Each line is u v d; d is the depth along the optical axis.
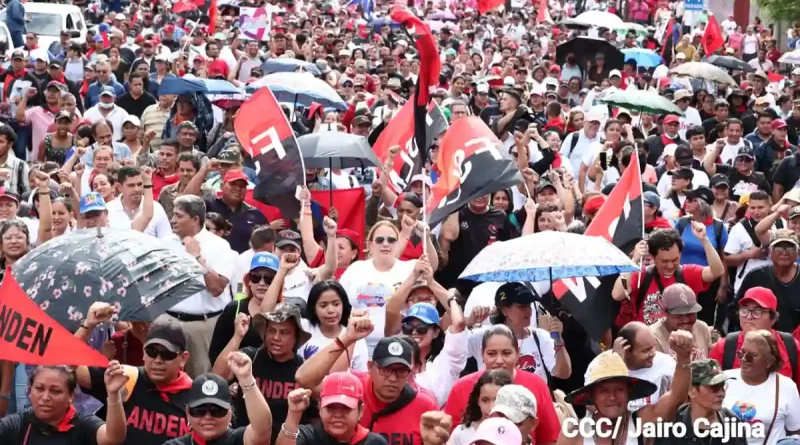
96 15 38.56
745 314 10.20
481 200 13.16
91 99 22.42
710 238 13.83
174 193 13.73
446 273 13.23
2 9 35.41
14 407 9.70
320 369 8.48
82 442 8.20
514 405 7.54
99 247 8.80
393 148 14.30
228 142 16.52
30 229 12.50
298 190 12.36
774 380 9.45
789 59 34.69
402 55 27.81
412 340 8.94
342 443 7.83
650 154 19.69
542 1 43.06
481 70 31.02
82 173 14.57
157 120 19.22
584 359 10.88
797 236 13.68
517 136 16.05
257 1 40.47
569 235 9.70
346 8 42.94
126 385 8.41
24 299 7.94
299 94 18.64
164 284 8.74
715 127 21.31
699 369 8.51
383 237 10.84
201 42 29.39
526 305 9.73
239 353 7.80
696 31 37.78
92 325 8.39
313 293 9.50
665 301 10.41
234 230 12.97
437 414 7.75
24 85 21.53
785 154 19.66
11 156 15.61
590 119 18.73
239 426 8.72
